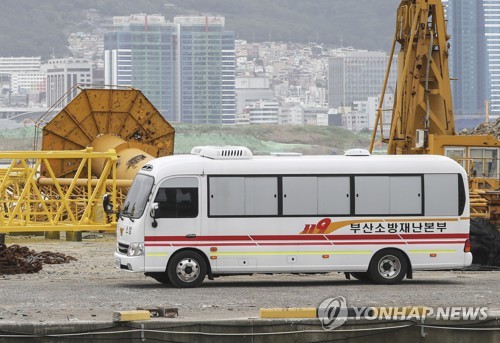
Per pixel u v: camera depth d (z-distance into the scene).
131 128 95.38
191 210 47.75
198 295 44.75
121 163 87.62
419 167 49.34
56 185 65.81
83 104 93.75
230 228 47.97
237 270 48.03
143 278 52.81
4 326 34.69
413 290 46.75
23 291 45.84
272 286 49.03
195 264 47.81
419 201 49.28
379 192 49.06
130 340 35.19
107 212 50.22
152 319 35.97
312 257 48.47
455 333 36.72
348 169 48.84
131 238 47.62
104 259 62.72
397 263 49.25
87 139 94.06
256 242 48.12
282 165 48.41
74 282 50.44
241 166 48.19
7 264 55.56
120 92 94.69
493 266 59.25
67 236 79.12
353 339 36.19
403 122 90.00
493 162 82.62
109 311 39.34
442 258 49.38
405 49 91.00
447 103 89.25
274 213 48.28
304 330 35.94
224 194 48.00
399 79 91.19
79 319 36.97
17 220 67.12
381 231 48.97
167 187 47.66
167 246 47.56
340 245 48.69
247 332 35.69
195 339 35.44
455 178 49.53
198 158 48.12
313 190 48.56
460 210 49.50
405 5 90.94
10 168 66.81
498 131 114.06
